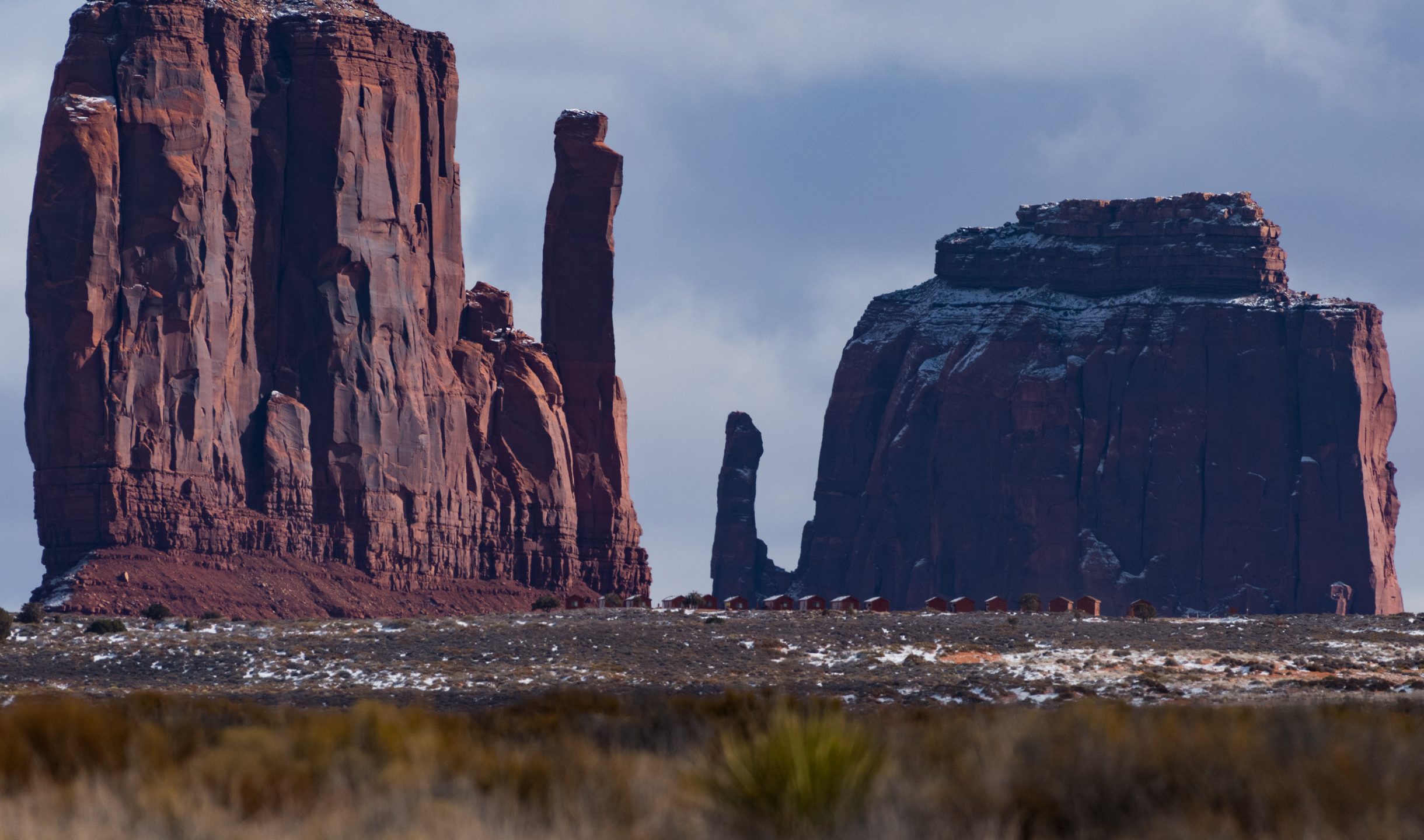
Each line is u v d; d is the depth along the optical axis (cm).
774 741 5988
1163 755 6688
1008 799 6081
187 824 5816
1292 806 5966
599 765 6988
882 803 5816
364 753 7494
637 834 5781
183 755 7675
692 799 6047
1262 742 7400
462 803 6072
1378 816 5703
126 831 5788
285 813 6131
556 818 5950
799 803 5825
